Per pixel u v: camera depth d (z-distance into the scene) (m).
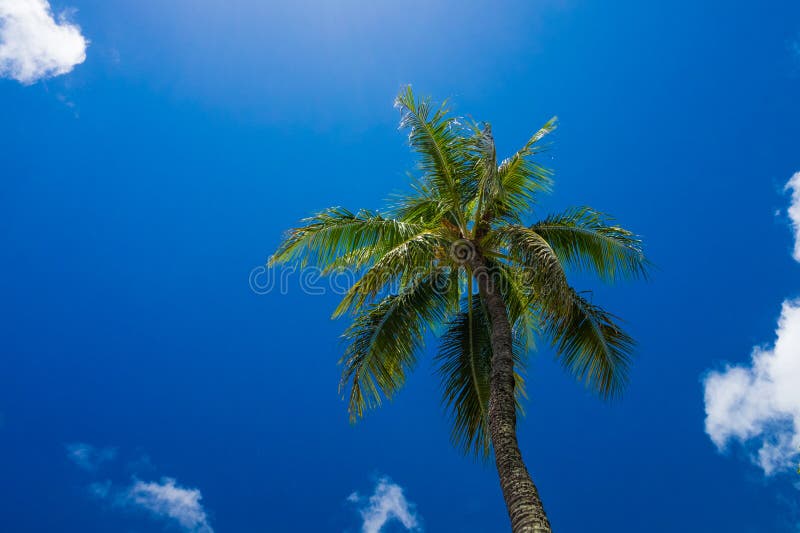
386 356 10.69
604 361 10.48
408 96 11.30
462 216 11.26
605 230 10.88
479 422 11.04
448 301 11.80
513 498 7.10
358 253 10.94
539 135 11.77
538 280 9.07
